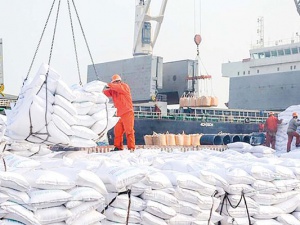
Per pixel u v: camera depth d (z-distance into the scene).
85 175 4.11
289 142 18.52
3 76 23.41
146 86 31.64
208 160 6.59
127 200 4.32
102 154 8.08
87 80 37.88
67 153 7.51
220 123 28.91
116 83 9.82
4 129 7.31
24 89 7.28
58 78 6.80
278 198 5.38
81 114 7.14
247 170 5.36
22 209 3.67
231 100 40.53
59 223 3.91
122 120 9.77
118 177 4.22
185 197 4.72
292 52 38.34
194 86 32.94
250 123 30.44
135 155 7.77
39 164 5.01
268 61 39.78
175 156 7.40
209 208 4.88
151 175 4.59
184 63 33.16
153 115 26.59
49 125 6.70
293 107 20.25
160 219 4.49
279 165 6.04
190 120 28.05
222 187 5.05
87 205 4.04
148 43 40.06
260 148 10.45
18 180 3.71
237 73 42.66
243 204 5.19
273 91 37.53
